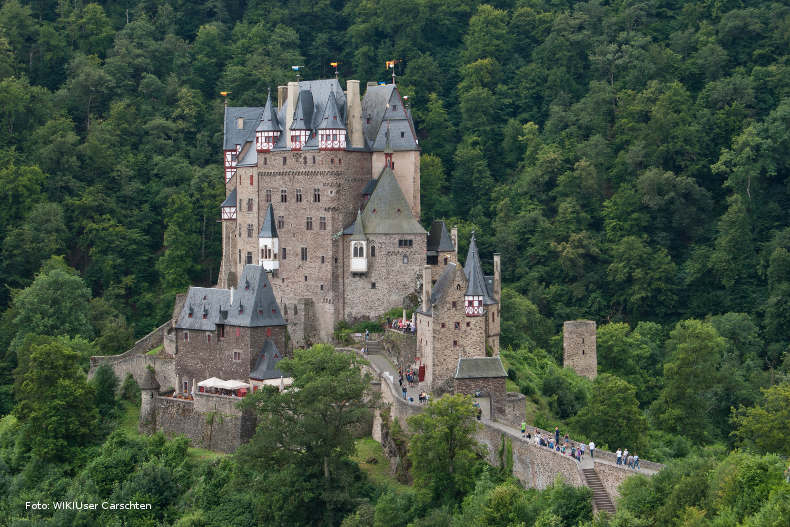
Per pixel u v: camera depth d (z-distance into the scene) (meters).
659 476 161.62
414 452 191.38
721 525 144.75
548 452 176.88
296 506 197.50
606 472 167.00
